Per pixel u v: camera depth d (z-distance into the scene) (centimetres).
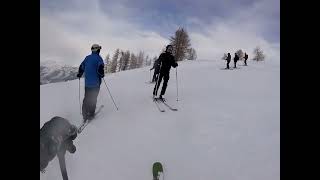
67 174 550
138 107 919
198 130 712
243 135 673
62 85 1577
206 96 1081
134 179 540
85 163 586
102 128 748
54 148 474
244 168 548
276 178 507
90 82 806
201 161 581
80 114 873
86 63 813
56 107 977
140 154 614
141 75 2114
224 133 690
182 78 1752
